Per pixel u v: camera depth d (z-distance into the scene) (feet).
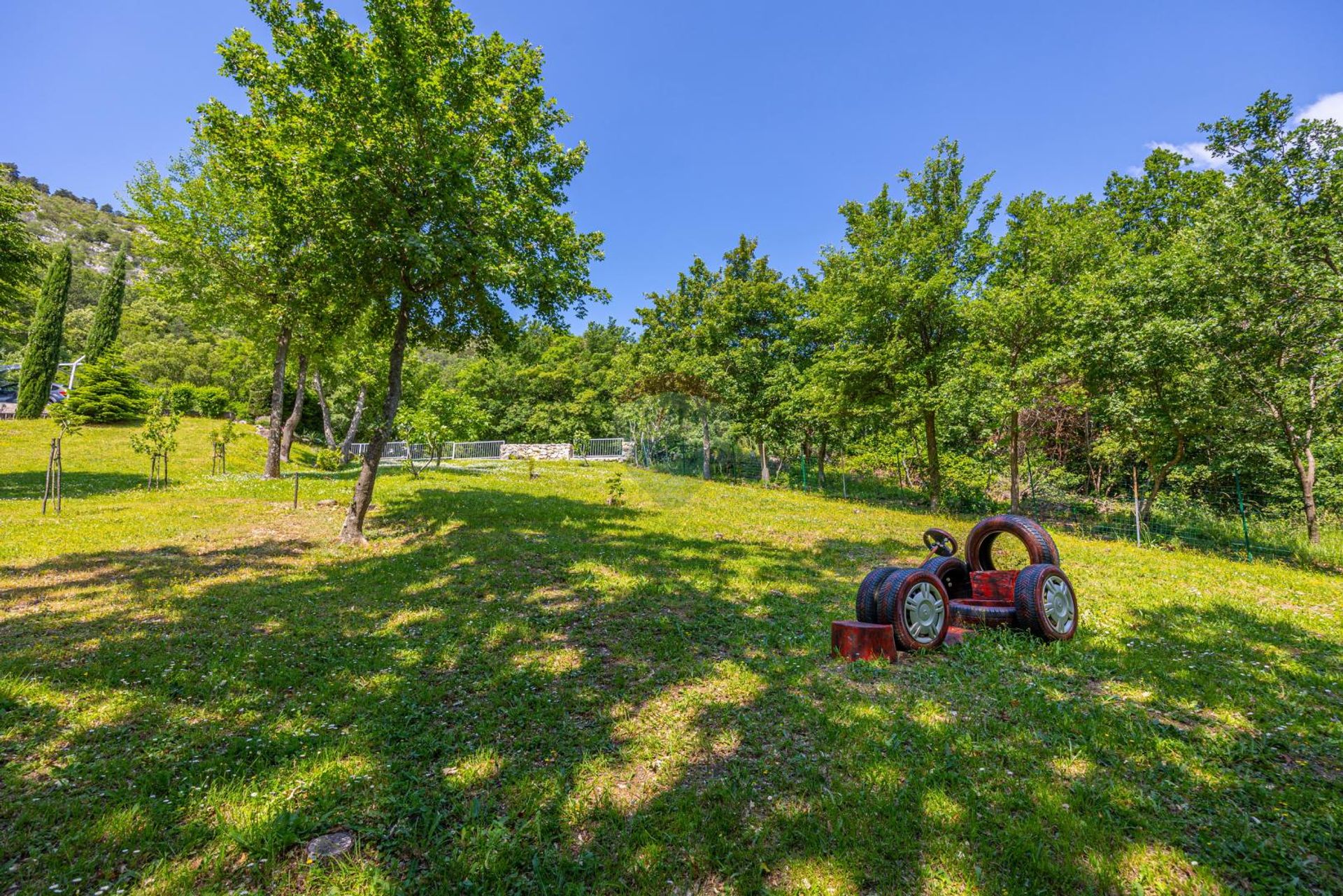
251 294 61.67
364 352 100.99
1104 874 7.97
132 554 28.94
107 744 11.46
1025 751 11.45
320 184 29.32
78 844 8.52
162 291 62.64
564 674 15.78
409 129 30.94
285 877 8.06
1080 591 25.77
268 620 19.84
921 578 17.48
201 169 60.64
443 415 77.77
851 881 8.00
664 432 95.09
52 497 46.52
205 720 12.62
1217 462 52.54
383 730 12.28
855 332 63.05
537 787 10.25
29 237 56.18
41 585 23.17
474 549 31.94
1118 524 54.29
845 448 95.40
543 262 36.04
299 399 93.76
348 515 34.06
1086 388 50.11
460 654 16.99
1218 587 27.35
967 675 15.51
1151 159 67.82
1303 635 19.52
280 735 11.98
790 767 11.04
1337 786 10.27
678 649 17.62
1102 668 16.19
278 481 62.08
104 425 96.53
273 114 34.50
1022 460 70.90
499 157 33.94
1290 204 37.91
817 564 31.37
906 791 9.98
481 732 12.40
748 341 92.22
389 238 29.12
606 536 37.06
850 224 67.87
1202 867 8.14
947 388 53.36
